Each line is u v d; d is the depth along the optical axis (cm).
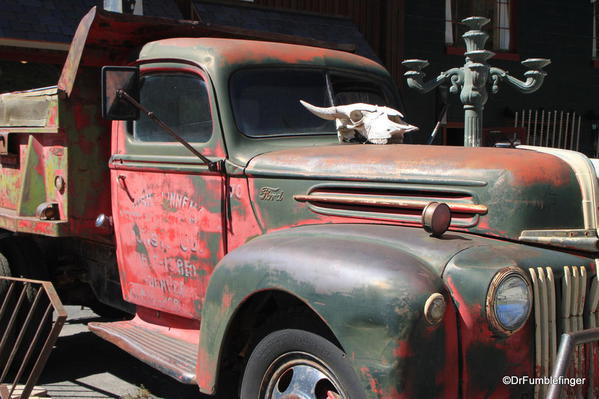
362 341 253
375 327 249
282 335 288
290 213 333
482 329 254
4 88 980
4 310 424
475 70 699
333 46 491
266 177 341
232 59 372
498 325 252
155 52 398
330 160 328
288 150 352
